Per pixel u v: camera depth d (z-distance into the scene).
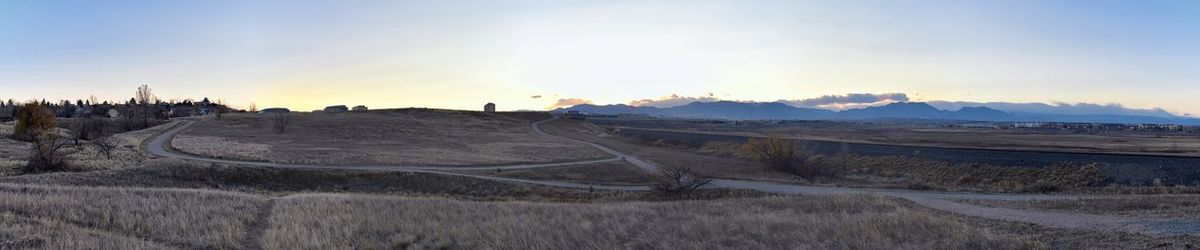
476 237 19.91
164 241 17.88
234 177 54.09
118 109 165.00
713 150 112.50
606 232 20.95
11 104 156.88
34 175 45.25
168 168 52.84
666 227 21.66
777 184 60.25
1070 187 58.12
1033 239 17.28
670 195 53.25
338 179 56.38
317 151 82.31
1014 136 164.75
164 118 145.38
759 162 87.69
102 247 15.13
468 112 196.38
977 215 24.75
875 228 19.06
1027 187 56.91
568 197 52.41
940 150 93.06
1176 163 70.25
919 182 65.38
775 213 26.09
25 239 14.85
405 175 58.62
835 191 53.50
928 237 17.38
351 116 159.38
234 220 22.31
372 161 71.75
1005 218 23.14
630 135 156.00
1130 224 19.52
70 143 76.44
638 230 21.41
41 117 82.25
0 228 15.59
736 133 165.50
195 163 56.31
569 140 128.12
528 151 97.75
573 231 20.97
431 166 70.19
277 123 129.00
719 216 25.31
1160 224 19.19
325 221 22.72
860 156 90.12
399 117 164.25
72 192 26.91
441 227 22.00
